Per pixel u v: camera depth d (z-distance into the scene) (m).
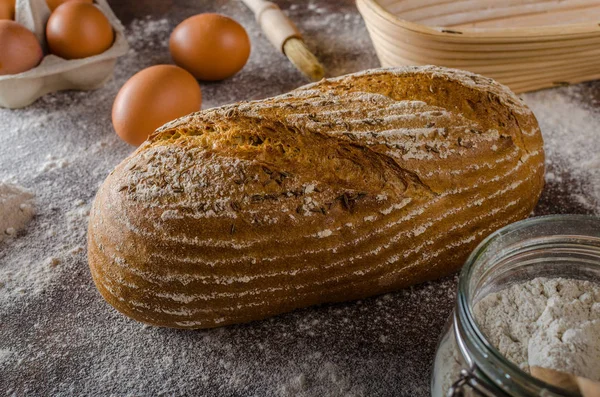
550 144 0.49
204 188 0.35
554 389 0.27
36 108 0.54
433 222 0.37
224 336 0.38
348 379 0.37
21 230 0.44
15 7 0.53
